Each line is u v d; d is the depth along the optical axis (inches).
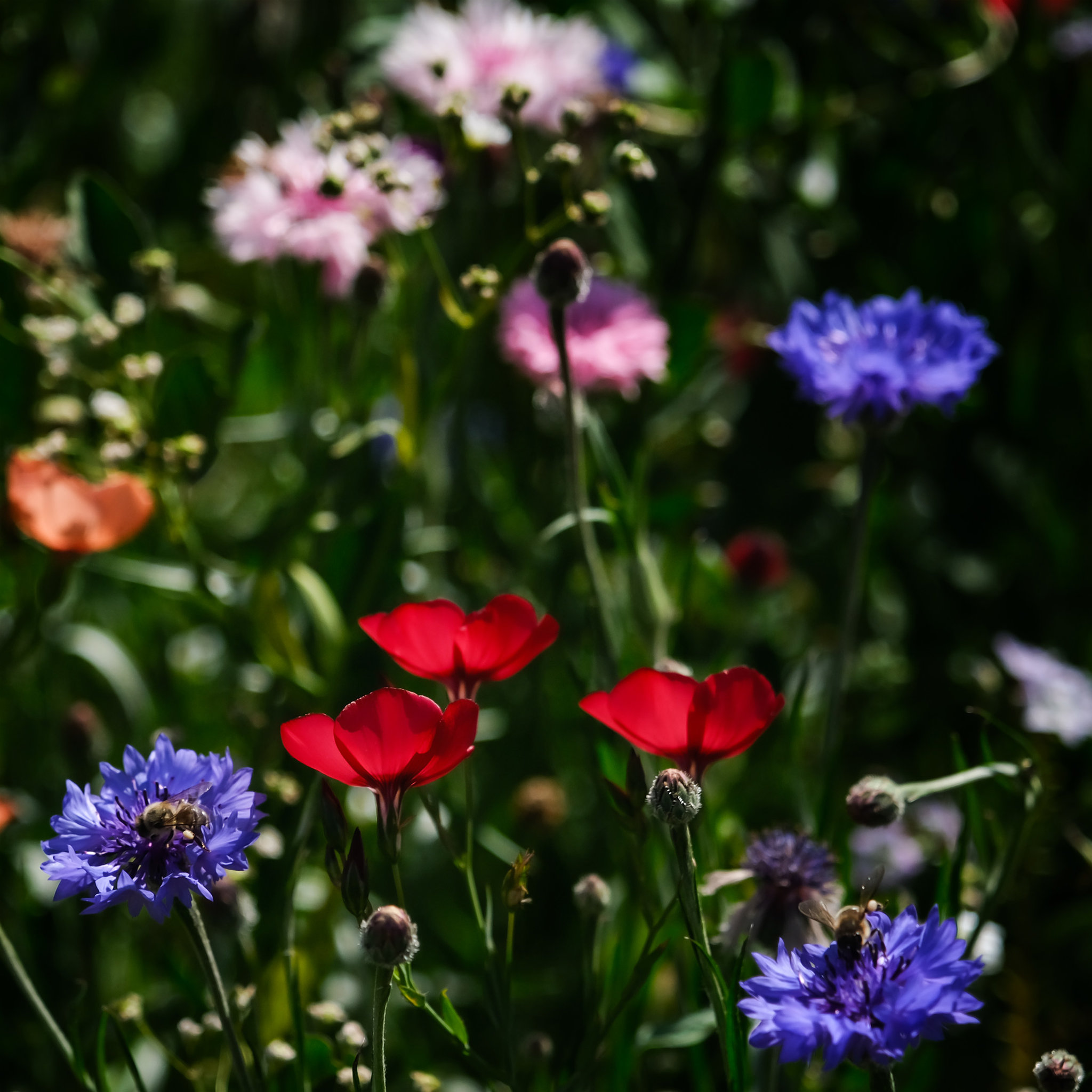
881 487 57.4
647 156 56.6
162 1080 45.3
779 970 38.7
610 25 60.9
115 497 45.2
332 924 45.3
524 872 40.3
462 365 51.9
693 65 62.2
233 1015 41.6
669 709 39.5
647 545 48.8
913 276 57.3
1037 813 44.9
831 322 44.2
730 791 48.0
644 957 40.4
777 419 58.0
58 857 38.9
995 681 50.2
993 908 42.3
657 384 52.4
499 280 45.9
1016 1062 46.6
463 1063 46.9
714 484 58.0
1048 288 57.1
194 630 55.0
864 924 38.7
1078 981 47.9
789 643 58.9
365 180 47.5
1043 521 55.8
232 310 57.6
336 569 47.3
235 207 48.3
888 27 59.6
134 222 48.6
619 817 40.7
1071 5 57.8
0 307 48.3
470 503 53.0
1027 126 56.1
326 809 39.3
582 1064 41.0
